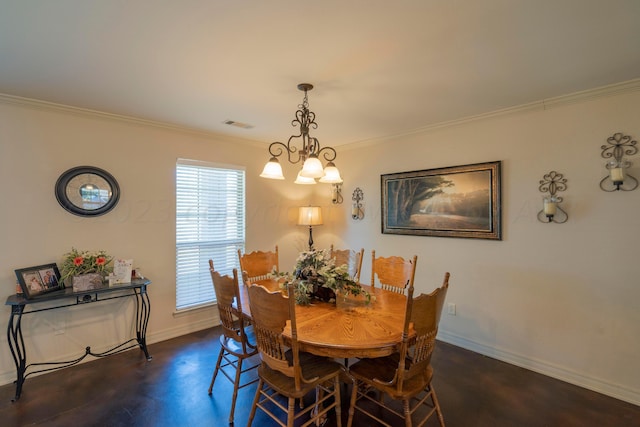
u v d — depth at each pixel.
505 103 2.67
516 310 2.82
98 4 1.36
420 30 1.58
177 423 2.07
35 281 2.48
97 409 2.19
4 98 2.45
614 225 2.34
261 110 2.82
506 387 2.47
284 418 2.12
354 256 3.16
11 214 2.52
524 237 2.76
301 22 1.51
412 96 2.49
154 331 3.29
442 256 3.31
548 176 2.63
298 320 1.99
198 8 1.39
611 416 2.13
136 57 1.85
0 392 2.38
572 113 2.51
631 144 2.26
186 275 3.56
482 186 2.98
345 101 2.60
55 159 2.71
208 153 3.67
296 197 4.61
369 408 2.25
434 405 1.94
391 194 3.73
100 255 2.84
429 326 1.75
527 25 1.54
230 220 3.93
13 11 1.39
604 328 2.39
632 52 1.82
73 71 2.04
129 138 3.10
